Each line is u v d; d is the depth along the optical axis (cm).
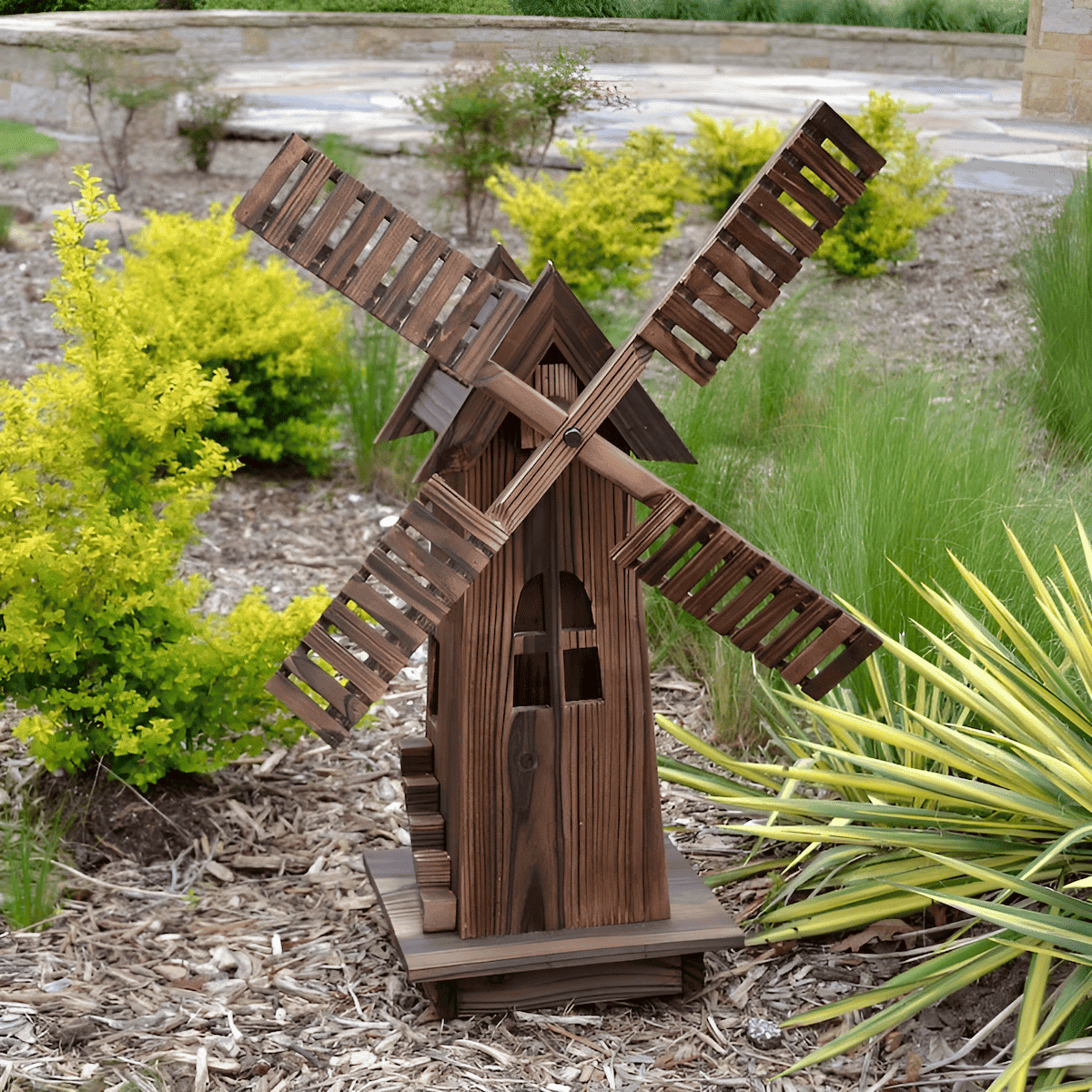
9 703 402
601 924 278
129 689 331
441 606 246
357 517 560
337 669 247
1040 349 585
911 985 257
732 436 502
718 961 297
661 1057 264
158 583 331
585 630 266
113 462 335
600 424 247
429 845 282
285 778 375
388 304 230
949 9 1348
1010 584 360
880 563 363
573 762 269
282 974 288
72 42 984
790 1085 257
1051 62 1039
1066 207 653
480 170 867
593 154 790
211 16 1072
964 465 395
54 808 339
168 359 482
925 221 789
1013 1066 227
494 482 259
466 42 802
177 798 350
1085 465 474
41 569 310
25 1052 252
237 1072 253
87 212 322
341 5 1053
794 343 595
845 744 319
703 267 242
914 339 697
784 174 239
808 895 313
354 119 1063
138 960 290
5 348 701
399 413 292
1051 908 271
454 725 270
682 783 339
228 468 349
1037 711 279
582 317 249
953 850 282
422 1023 274
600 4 702
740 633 264
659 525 253
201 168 1027
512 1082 254
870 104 822
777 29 1359
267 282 584
